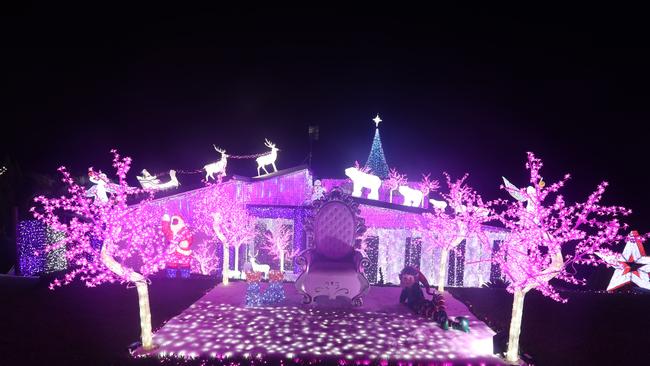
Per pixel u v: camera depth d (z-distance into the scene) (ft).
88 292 32.96
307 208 52.65
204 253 50.37
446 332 25.13
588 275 57.00
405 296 31.22
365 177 61.11
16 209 49.14
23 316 26.84
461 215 37.40
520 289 20.93
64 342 22.47
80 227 21.85
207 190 50.96
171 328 24.81
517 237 21.68
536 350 22.63
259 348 21.94
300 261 31.12
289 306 30.22
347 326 25.85
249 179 52.90
